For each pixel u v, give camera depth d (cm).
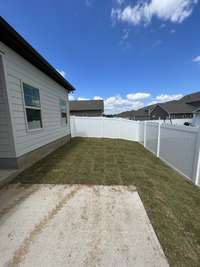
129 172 387
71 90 878
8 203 237
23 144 384
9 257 144
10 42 316
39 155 486
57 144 682
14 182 312
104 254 150
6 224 189
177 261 145
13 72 348
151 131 662
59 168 399
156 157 570
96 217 206
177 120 2016
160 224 197
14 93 350
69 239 167
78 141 891
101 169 402
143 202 250
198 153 320
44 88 538
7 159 348
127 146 769
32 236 169
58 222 194
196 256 152
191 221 207
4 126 335
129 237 173
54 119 642
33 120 462
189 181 351
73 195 265
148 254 151
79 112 2378
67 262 140
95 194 271
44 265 136
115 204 241
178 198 270
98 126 1099
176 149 418
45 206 230
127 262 142
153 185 318
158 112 2862
